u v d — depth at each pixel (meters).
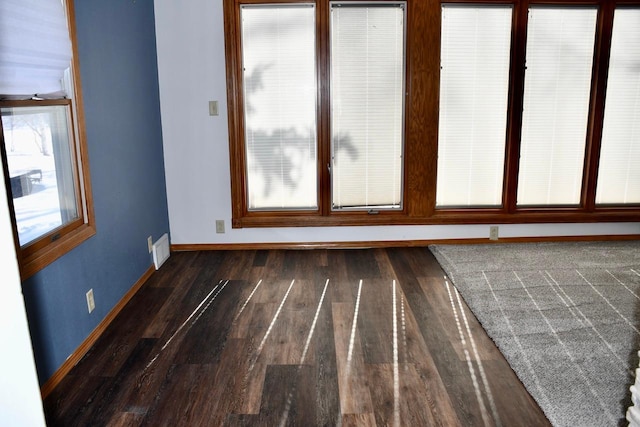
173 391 2.28
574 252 4.06
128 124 3.31
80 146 2.60
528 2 3.98
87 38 2.70
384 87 4.12
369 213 4.27
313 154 4.20
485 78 4.14
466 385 2.31
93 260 2.75
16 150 2.14
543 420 2.06
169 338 2.77
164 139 4.11
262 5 3.93
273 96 4.10
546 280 3.49
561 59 4.13
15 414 0.87
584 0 3.98
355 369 2.45
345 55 4.05
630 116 4.24
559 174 4.32
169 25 3.94
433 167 4.19
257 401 2.21
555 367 2.42
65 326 2.42
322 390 2.28
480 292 3.31
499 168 4.29
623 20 4.08
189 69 4.00
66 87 2.52
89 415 2.11
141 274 3.54
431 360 2.52
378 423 2.05
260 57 4.03
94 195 2.77
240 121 4.08
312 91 4.09
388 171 4.25
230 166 4.13
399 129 4.19
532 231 4.32
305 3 3.92
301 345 2.69
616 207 4.34
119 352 2.62
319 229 4.27
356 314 3.05
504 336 2.72
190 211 4.23
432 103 4.09
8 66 1.96
